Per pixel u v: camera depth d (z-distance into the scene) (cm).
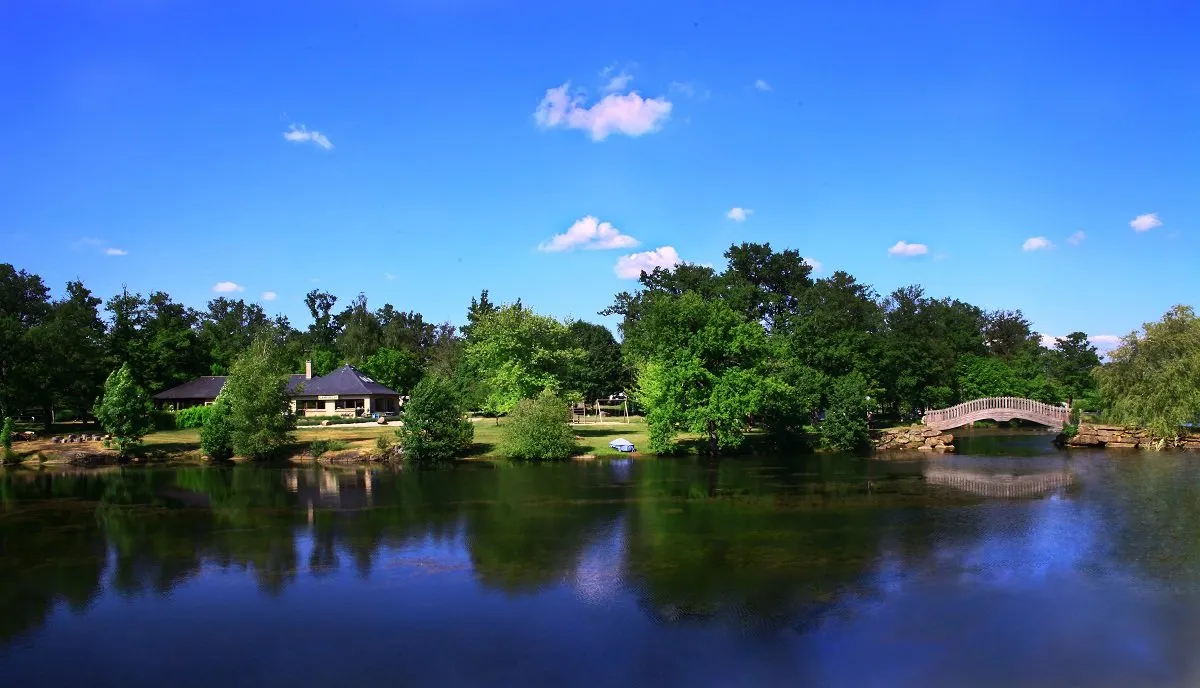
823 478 4644
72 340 6812
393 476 4881
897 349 8362
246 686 1709
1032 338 13662
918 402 9012
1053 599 2234
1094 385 10731
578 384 9050
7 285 9438
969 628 2016
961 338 10975
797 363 6950
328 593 2342
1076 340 12962
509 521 3366
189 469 5288
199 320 13488
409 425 5634
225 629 2050
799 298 9688
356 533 3144
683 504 3759
